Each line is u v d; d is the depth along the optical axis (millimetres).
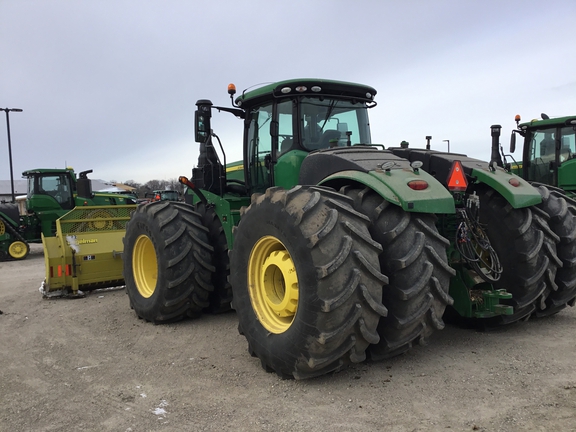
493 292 3744
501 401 2791
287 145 4652
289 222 3082
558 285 4148
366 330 2939
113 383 3359
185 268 4805
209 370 3539
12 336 4668
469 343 3877
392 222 3141
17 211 12914
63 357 3980
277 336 3254
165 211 5000
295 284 3178
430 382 3109
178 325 4918
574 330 4164
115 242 6816
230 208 4977
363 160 3504
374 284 2939
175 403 2977
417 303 3082
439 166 4094
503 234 3936
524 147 10055
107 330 4797
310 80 4508
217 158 5672
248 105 5211
